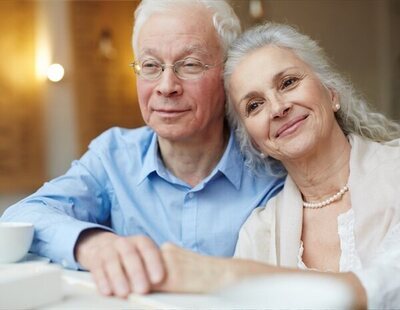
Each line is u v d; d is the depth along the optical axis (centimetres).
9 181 346
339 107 125
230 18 134
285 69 117
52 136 365
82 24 364
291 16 410
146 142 151
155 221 143
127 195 146
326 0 422
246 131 134
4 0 343
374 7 436
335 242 116
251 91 120
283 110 115
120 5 373
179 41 126
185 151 138
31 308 66
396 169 108
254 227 124
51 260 108
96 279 74
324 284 51
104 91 371
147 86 131
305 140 115
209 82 130
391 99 432
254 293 53
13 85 347
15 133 348
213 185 139
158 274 71
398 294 72
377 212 104
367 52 436
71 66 364
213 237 136
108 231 105
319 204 121
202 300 67
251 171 140
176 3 128
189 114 130
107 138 156
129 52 377
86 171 148
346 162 119
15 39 347
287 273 74
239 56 124
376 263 84
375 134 128
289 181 127
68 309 66
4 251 103
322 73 122
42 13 359
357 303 69
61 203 136
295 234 119
